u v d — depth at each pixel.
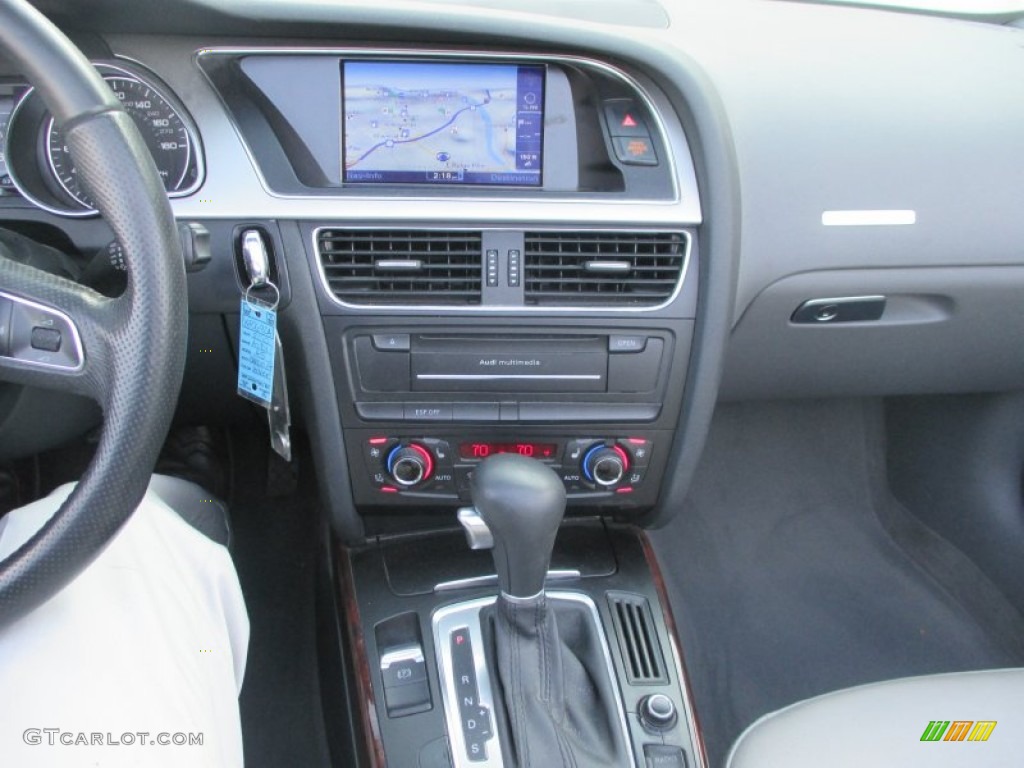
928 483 1.79
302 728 1.46
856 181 1.22
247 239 1.08
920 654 1.61
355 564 1.34
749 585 1.73
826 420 1.93
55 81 0.67
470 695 1.19
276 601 1.63
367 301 1.13
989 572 1.68
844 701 1.00
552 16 1.17
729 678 1.57
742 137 1.19
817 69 1.22
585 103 1.11
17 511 0.91
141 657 0.76
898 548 1.82
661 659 1.26
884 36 1.28
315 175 1.10
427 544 1.37
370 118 1.10
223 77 1.07
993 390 1.52
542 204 1.10
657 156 1.12
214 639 0.89
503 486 1.01
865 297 1.31
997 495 1.65
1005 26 1.41
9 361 0.73
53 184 1.06
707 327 1.16
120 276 0.89
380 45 1.07
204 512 1.22
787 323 1.33
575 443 1.25
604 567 1.34
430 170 1.12
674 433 1.25
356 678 1.22
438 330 1.15
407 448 1.23
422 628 1.26
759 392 1.51
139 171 0.68
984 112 1.23
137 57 1.05
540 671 1.13
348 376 1.18
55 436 1.13
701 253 1.14
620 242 1.13
